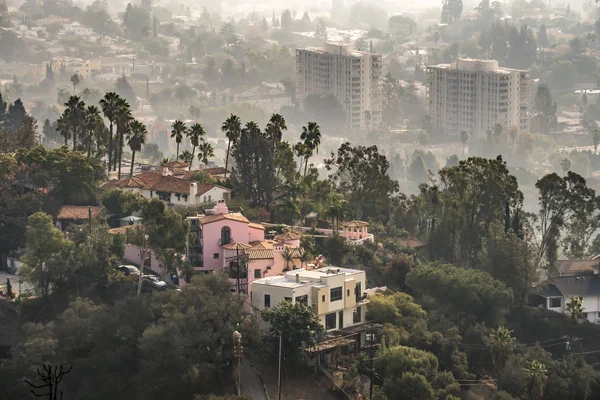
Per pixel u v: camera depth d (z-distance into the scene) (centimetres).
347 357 17950
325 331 18000
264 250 19588
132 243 19700
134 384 16662
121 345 17100
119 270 19625
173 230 19200
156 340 16650
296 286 17925
